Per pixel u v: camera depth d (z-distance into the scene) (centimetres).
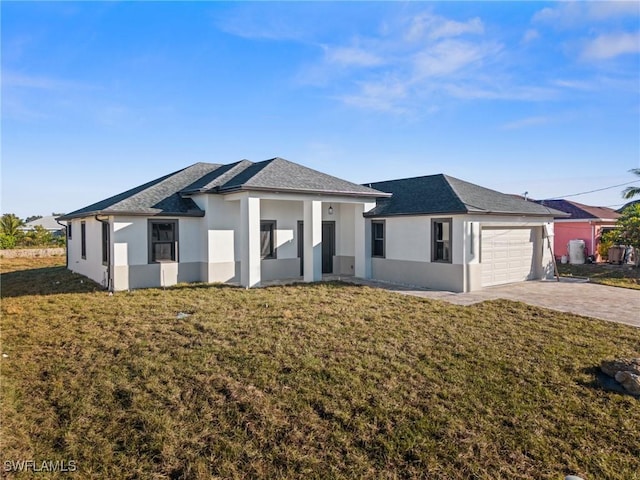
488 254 1479
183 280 1466
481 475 423
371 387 593
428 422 509
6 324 916
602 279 1692
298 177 1553
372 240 1686
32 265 2395
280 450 462
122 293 1262
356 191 1602
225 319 922
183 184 1659
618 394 580
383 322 909
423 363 678
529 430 495
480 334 829
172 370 646
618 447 467
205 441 479
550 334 836
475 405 548
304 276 1550
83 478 425
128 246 1351
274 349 729
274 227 1612
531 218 1612
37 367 677
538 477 420
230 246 1518
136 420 518
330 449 465
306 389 586
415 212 1458
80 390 593
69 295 1250
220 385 598
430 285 1434
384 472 431
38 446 475
